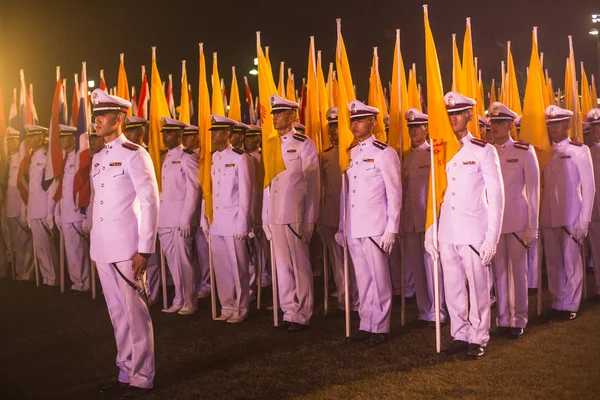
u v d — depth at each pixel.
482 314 6.15
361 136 6.94
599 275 8.52
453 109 6.24
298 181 7.47
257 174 8.98
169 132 8.62
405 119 7.93
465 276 6.33
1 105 11.31
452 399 5.02
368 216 6.77
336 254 8.33
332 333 7.22
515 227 6.85
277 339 7.01
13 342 7.19
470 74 6.94
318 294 9.41
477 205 6.18
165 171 8.60
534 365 5.77
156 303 9.12
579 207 7.68
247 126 9.31
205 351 6.62
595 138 8.97
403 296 7.48
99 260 5.38
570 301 7.62
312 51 8.28
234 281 7.93
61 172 9.66
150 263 8.88
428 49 6.29
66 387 5.75
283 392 5.34
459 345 6.28
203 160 8.27
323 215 8.38
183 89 9.42
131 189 5.39
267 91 7.64
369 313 6.91
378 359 6.14
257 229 8.73
